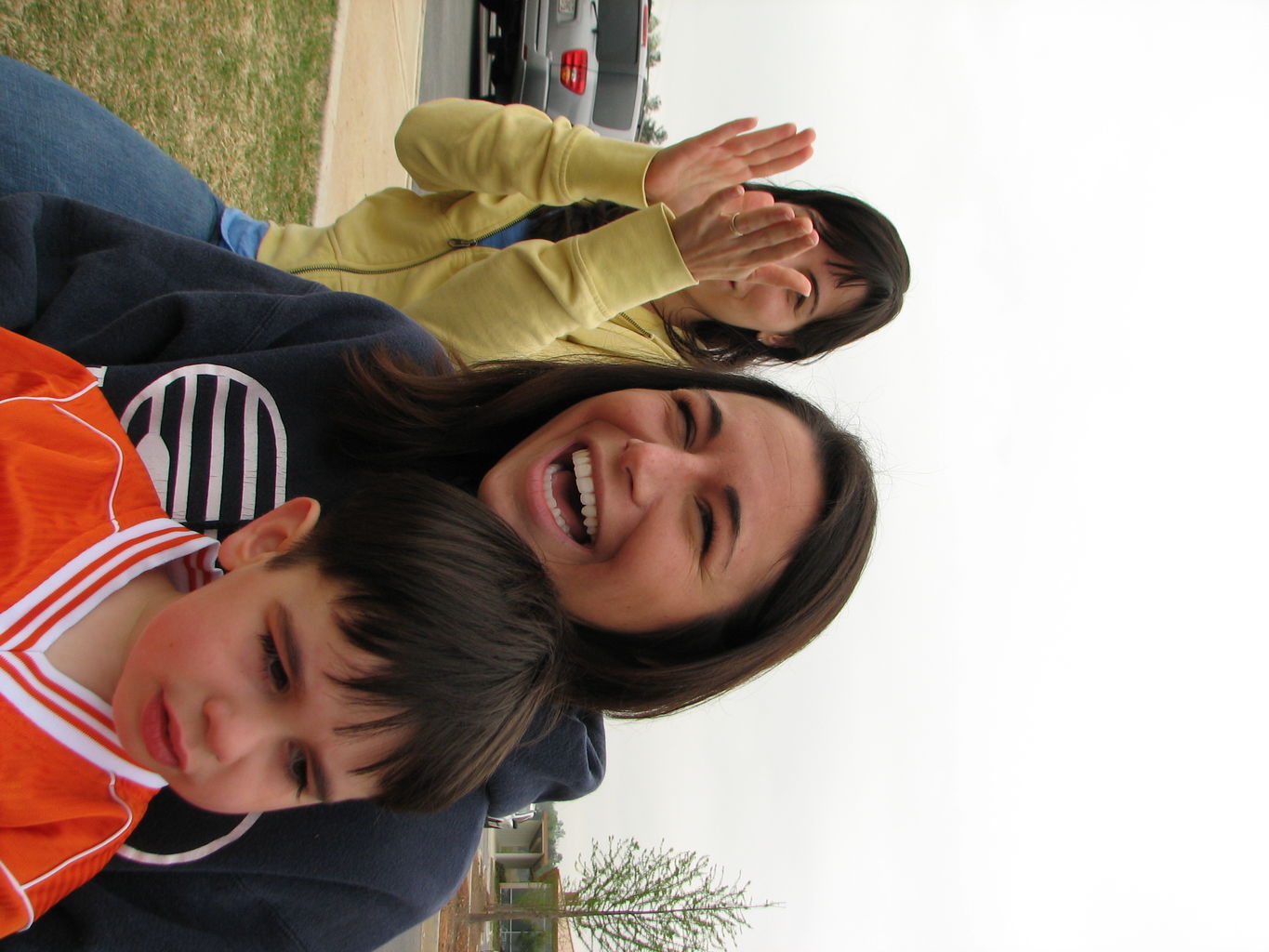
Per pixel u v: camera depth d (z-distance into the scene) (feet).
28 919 3.14
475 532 3.69
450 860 4.83
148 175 5.59
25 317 4.42
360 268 7.32
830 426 5.60
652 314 8.32
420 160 7.39
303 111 10.44
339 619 3.22
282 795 3.30
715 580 4.82
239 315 4.68
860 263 7.36
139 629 3.47
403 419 4.87
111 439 3.79
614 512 4.57
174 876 3.95
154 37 7.48
